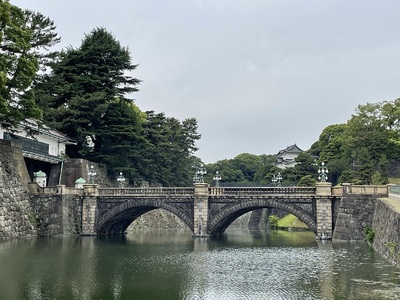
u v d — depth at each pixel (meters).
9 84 55.03
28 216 62.44
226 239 68.75
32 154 70.31
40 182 70.69
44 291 30.25
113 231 76.94
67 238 63.31
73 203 68.88
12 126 66.75
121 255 47.50
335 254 47.34
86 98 80.94
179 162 111.44
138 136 85.38
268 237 75.81
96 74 84.44
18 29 55.47
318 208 61.62
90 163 81.50
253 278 35.16
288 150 177.12
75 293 29.94
